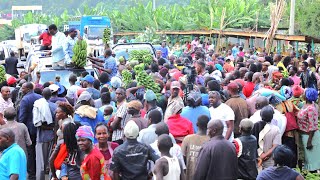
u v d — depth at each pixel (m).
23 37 40.41
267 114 9.70
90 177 7.61
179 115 9.52
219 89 11.61
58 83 12.80
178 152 8.00
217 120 8.10
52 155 8.08
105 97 10.59
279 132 9.70
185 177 8.20
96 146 8.23
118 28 57.59
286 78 12.58
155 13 53.38
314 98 11.27
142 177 7.83
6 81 14.30
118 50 21.12
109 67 16.56
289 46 29.38
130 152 7.81
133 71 14.36
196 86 12.57
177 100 9.98
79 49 15.22
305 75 15.59
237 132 10.80
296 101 11.72
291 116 11.25
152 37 38.59
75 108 10.03
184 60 19.64
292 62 18.27
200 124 8.59
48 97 11.32
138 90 12.08
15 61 22.42
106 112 10.16
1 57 33.94
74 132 7.94
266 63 15.10
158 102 11.62
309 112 11.20
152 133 8.79
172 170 7.60
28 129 11.40
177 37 44.53
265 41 28.39
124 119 9.93
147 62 17.77
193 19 49.72
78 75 15.33
